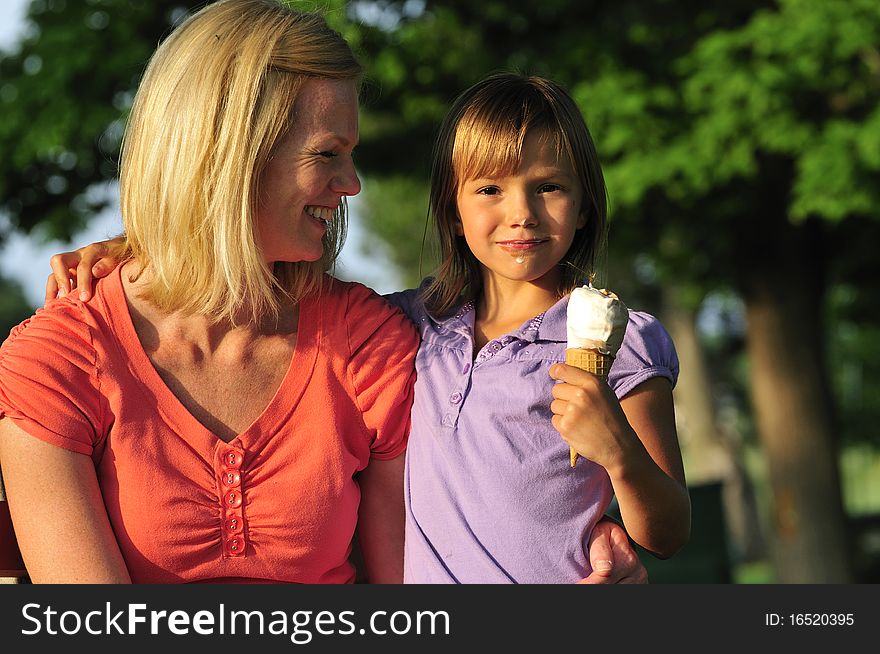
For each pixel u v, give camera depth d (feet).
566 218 8.87
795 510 39.14
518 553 8.27
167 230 8.30
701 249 39.88
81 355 8.20
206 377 8.48
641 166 31.86
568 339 7.93
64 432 8.02
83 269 8.61
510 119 8.80
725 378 96.63
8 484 8.06
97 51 34.99
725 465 79.71
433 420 8.68
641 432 8.56
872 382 68.80
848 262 40.55
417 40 34.06
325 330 8.86
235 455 8.29
